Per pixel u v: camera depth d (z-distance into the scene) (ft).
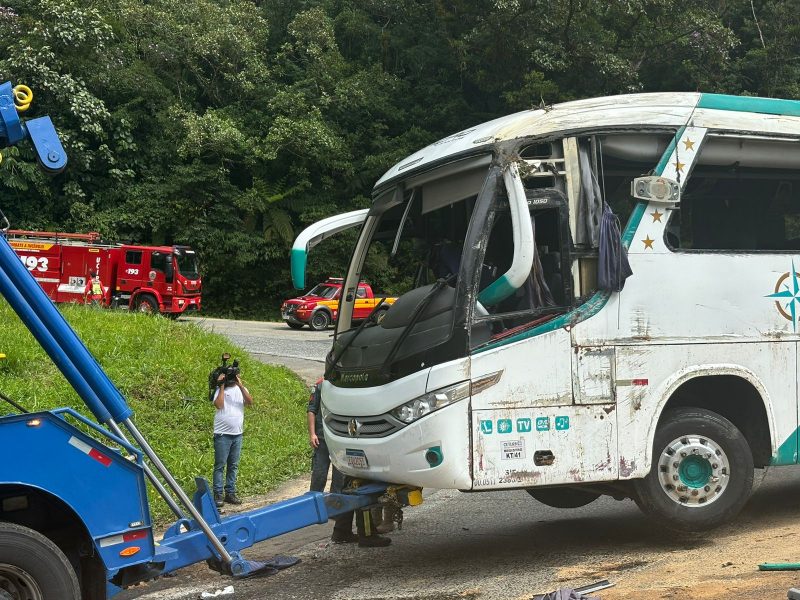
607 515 28.84
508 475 21.34
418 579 22.30
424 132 141.79
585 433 22.08
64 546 17.74
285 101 136.56
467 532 27.58
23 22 123.03
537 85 113.70
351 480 23.70
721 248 24.18
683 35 119.75
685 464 23.21
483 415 21.25
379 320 24.00
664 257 23.32
